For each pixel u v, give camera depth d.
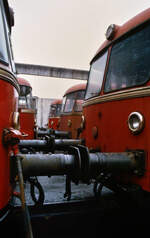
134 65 2.50
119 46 2.86
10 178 1.76
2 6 1.89
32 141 3.67
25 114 6.91
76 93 7.48
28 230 1.49
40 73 19.02
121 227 2.58
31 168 1.96
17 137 1.54
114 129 2.69
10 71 1.70
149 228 2.59
